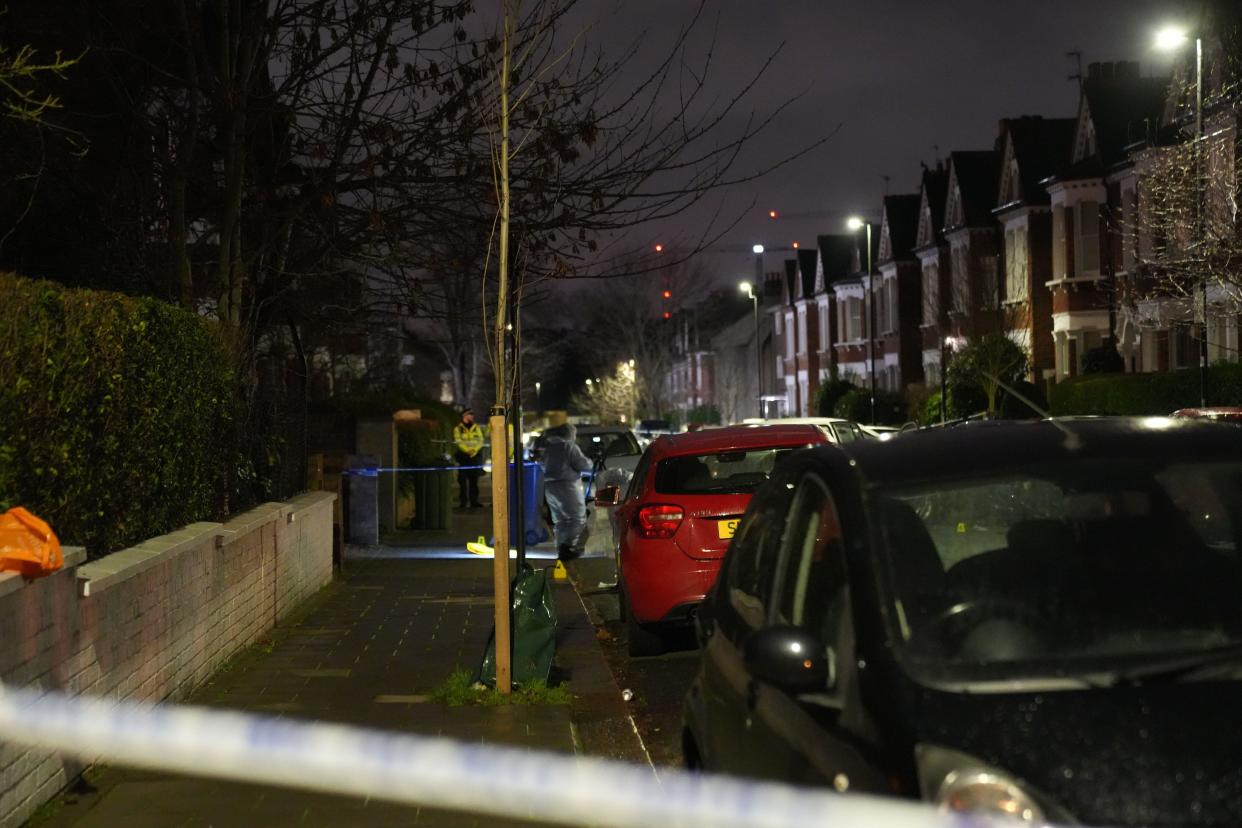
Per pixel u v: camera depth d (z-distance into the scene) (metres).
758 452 11.08
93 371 7.44
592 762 7.18
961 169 49.53
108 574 6.89
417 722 8.26
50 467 6.90
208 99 12.94
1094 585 4.12
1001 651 3.87
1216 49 28.14
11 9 12.35
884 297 61.75
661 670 10.77
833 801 3.51
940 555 4.45
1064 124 45.69
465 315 14.07
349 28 12.40
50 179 12.91
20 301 6.46
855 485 4.40
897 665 3.72
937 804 3.23
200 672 9.27
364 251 13.44
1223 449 4.59
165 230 13.91
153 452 8.65
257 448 12.95
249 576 11.06
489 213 12.74
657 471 11.14
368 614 12.85
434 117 12.38
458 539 21.33
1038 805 3.19
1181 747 3.31
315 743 7.14
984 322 45.94
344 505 20.03
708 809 3.98
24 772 5.98
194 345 9.65
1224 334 31.45
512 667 9.17
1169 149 27.70
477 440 28.45
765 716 4.19
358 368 37.28
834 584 4.21
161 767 6.95
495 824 6.10
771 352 88.94
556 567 16.66
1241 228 24.88
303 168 13.22
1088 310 39.78
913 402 48.19
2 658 5.75
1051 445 4.61
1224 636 3.94
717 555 10.70
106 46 12.55
